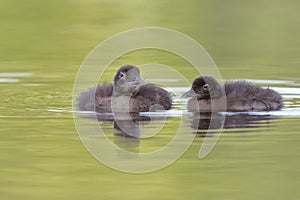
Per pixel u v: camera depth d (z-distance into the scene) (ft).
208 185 43.65
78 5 119.96
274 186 43.19
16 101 65.00
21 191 42.16
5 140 51.85
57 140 52.01
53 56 88.02
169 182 44.42
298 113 59.88
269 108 61.82
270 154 48.49
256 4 122.01
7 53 89.76
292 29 102.53
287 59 84.94
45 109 62.03
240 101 62.18
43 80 74.79
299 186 43.24
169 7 119.65
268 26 104.78
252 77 74.84
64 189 42.73
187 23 105.70
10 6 118.11
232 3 122.42
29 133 53.78
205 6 120.37
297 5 120.78
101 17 110.73
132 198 41.57
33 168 46.06
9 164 46.75
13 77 76.23
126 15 112.06
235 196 41.88
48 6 118.73
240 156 48.65
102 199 40.96
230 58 85.71
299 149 49.57
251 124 56.18
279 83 72.13
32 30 103.14
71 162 47.55
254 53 88.22
